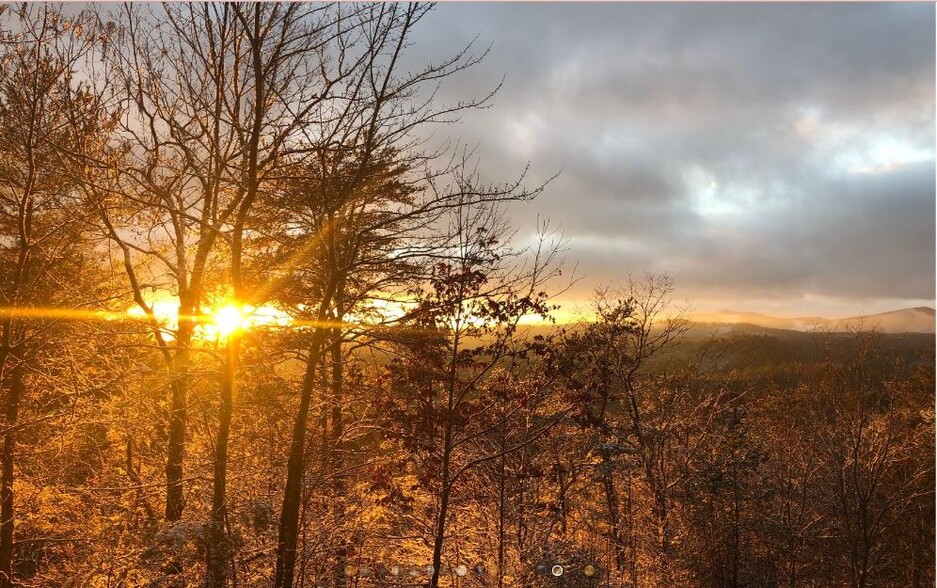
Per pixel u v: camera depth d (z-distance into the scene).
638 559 20.69
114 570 12.09
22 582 13.88
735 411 22.89
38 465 15.38
